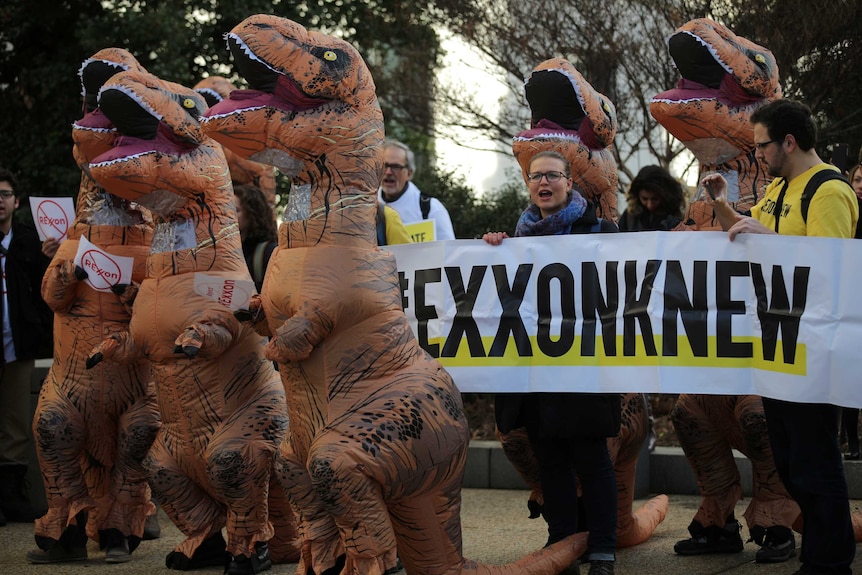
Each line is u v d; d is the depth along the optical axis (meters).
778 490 6.75
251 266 7.53
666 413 11.98
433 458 5.43
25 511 8.88
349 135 5.58
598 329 6.21
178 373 6.60
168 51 14.59
